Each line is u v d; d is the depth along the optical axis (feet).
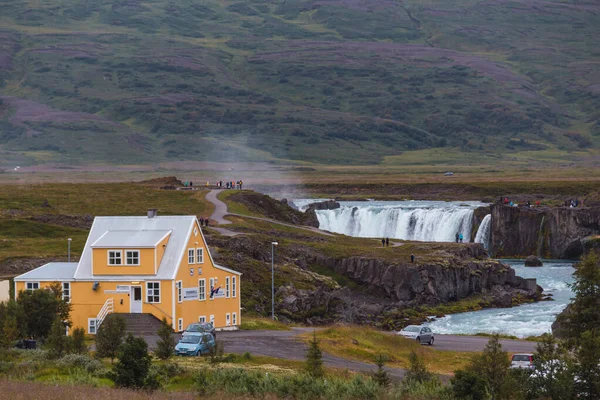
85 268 497.05
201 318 506.07
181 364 341.21
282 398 280.51
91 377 301.43
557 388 277.64
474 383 275.39
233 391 282.97
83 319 488.02
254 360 369.09
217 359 339.36
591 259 349.82
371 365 392.06
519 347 495.41
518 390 276.41
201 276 508.53
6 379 298.15
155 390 282.36
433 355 454.40
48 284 494.18
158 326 469.57
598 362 280.72
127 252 485.56
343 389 288.10
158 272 483.92
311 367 321.32
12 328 385.70
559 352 297.74
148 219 512.63
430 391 284.00
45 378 308.19
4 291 537.65
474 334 606.96
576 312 350.84
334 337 460.96
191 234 502.79
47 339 391.24
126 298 483.10
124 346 292.81
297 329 542.16
